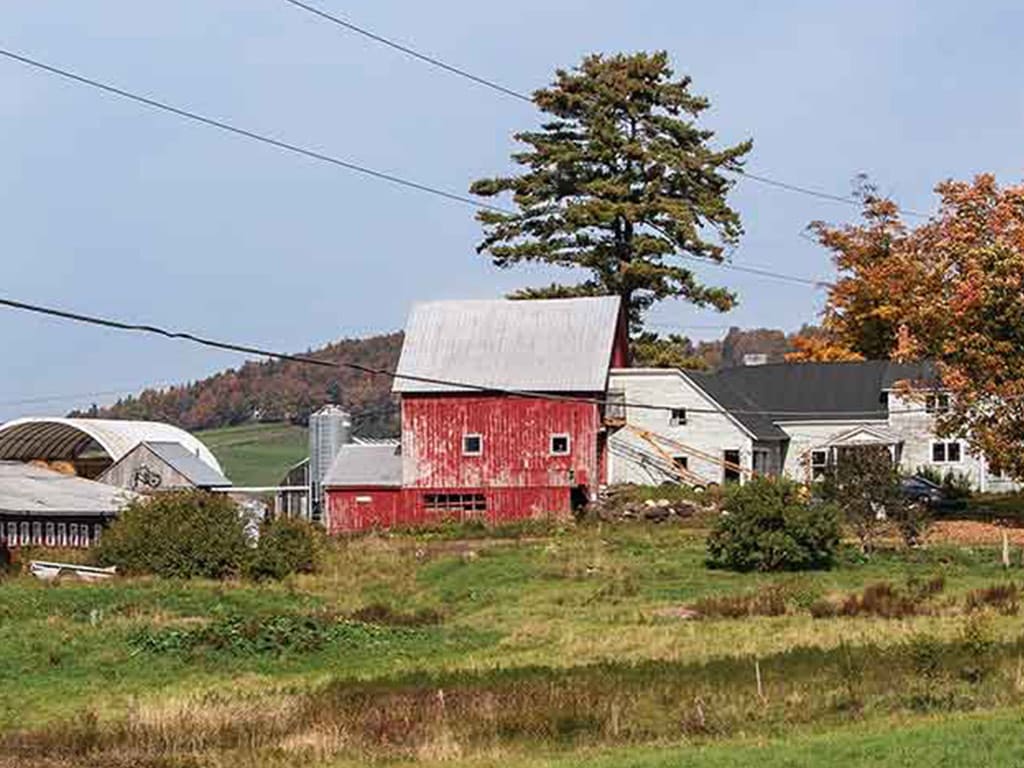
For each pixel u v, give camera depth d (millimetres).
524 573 60812
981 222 75062
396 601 55938
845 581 56219
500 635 46406
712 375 90750
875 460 64562
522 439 83438
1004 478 86562
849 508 63281
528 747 28203
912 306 78125
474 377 84188
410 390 84562
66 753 28234
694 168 93062
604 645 42719
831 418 90250
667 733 29312
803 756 25031
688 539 69188
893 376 90625
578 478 82688
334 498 84875
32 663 41188
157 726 30422
